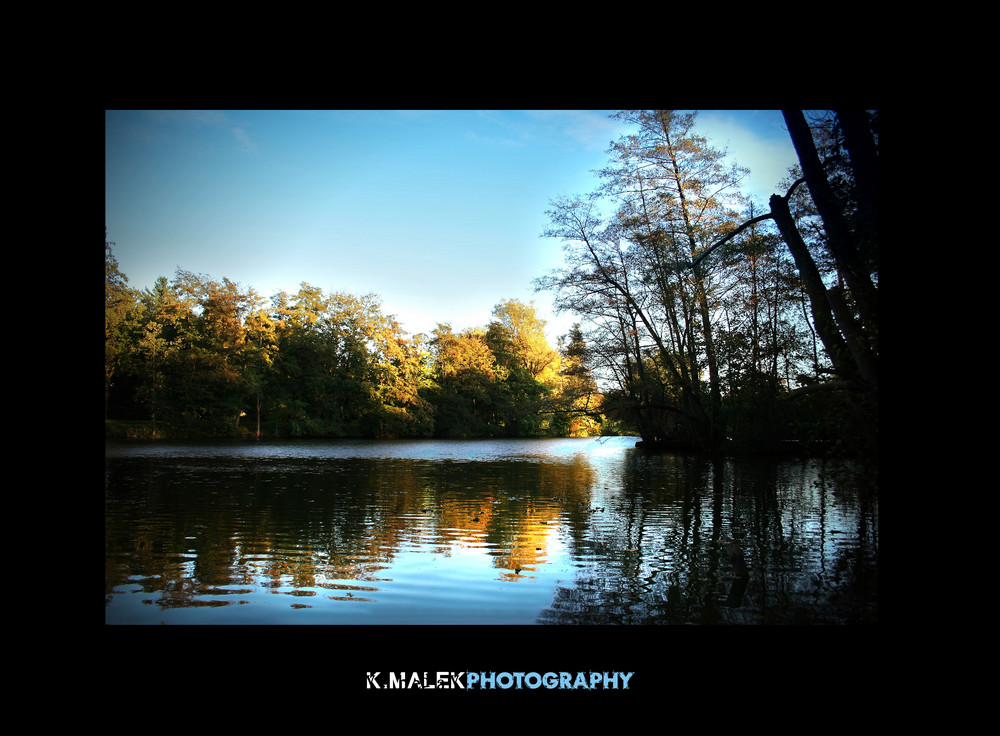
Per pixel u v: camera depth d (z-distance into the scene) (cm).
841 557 870
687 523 1146
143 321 4566
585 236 2823
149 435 4403
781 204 990
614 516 1228
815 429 1024
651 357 2916
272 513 1252
